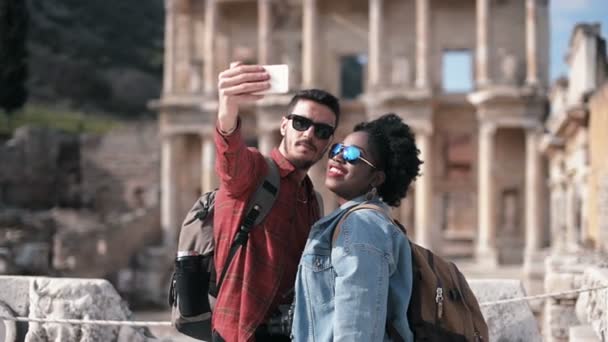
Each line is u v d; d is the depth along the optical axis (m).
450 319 2.44
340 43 22.42
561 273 5.39
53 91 36.75
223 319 2.62
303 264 2.46
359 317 2.28
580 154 11.23
